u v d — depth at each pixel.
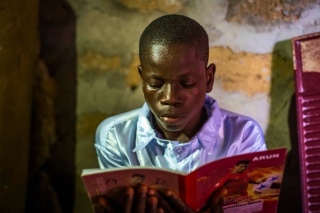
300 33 1.88
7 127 1.89
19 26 1.92
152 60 1.28
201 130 1.47
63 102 2.10
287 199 1.97
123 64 2.04
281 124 1.94
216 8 1.93
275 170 1.27
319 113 1.69
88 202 2.13
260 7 1.89
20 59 1.95
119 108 2.06
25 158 2.08
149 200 1.27
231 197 1.35
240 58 1.94
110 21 2.03
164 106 1.30
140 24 2.01
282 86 1.92
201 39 1.33
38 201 2.16
